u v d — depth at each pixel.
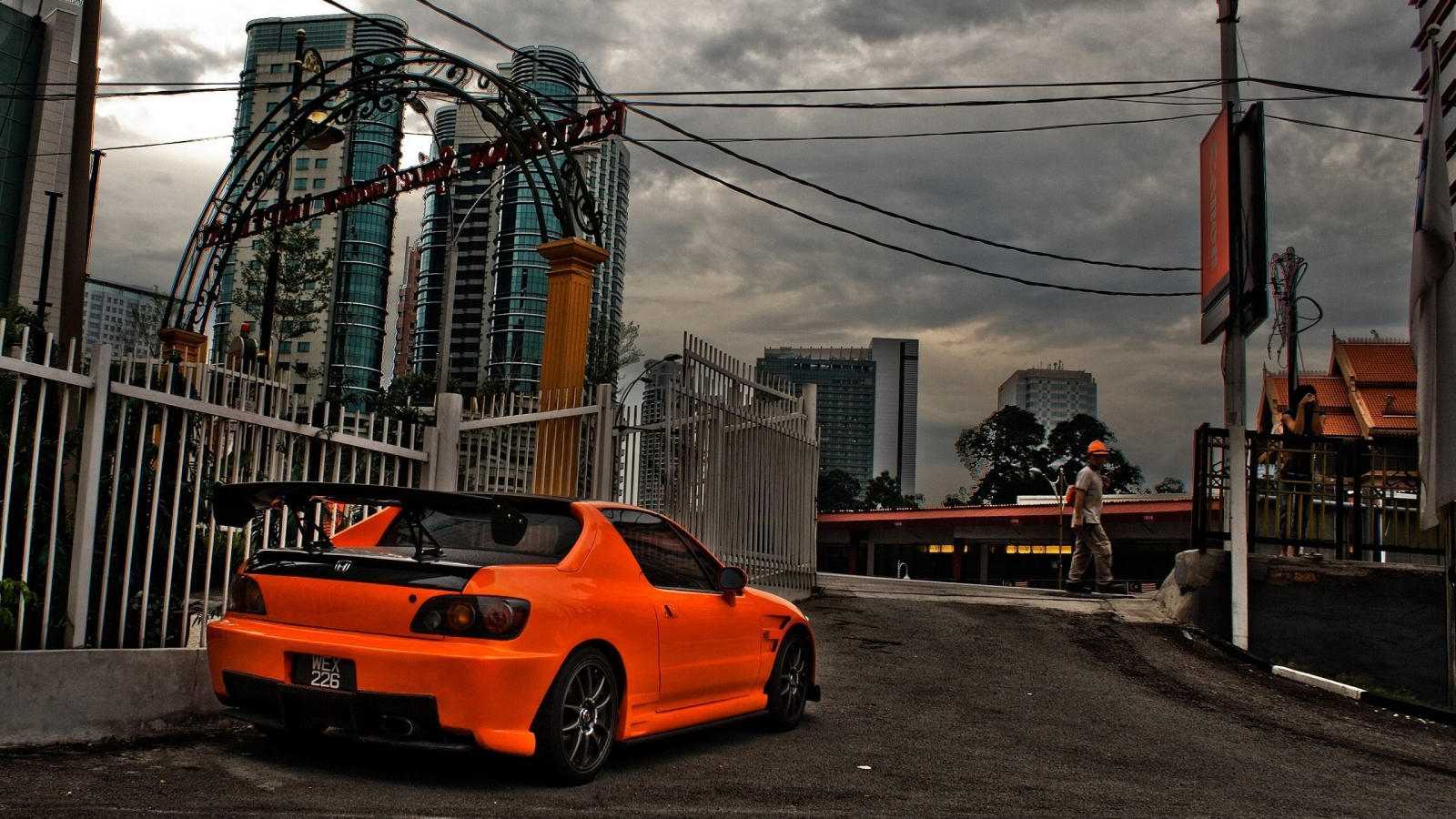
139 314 36.47
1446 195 10.88
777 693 6.85
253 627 4.99
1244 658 11.29
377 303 123.44
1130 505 39.44
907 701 8.21
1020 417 89.38
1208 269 14.49
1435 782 6.66
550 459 9.30
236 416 6.44
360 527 5.88
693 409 11.41
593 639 5.13
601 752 5.19
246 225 20.94
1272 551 13.92
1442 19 15.87
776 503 13.39
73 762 4.89
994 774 5.89
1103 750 6.85
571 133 16.17
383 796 4.55
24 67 48.16
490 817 4.30
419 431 7.75
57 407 5.80
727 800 4.91
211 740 5.61
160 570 6.29
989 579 46.12
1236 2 13.95
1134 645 11.46
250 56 124.88
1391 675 11.86
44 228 47.19
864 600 13.56
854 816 4.75
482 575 4.72
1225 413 13.01
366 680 4.59
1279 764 6.79
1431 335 10.82
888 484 99.31
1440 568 11.98
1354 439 12.52
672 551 6.26
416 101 17.88
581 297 11.93
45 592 5.48
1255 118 13.08
